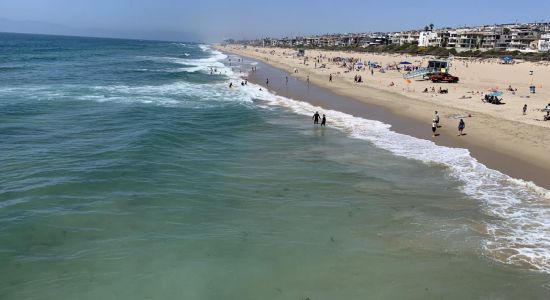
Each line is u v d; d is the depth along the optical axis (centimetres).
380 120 3167
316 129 2814
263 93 4691
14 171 1769
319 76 6938
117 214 1393
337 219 1410
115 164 1884
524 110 3291
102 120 2908
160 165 1908
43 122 2791
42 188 1577
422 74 6331
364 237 1291
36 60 9206
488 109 3531
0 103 3438
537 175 1891
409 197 1617
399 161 2088
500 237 1302
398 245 1247
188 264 1121
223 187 1675
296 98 4319
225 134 2597
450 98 4209
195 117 3108
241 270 1102
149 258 1142
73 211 1400
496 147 2348
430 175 1880
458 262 1158
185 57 14225
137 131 2533
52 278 1045
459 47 15388
